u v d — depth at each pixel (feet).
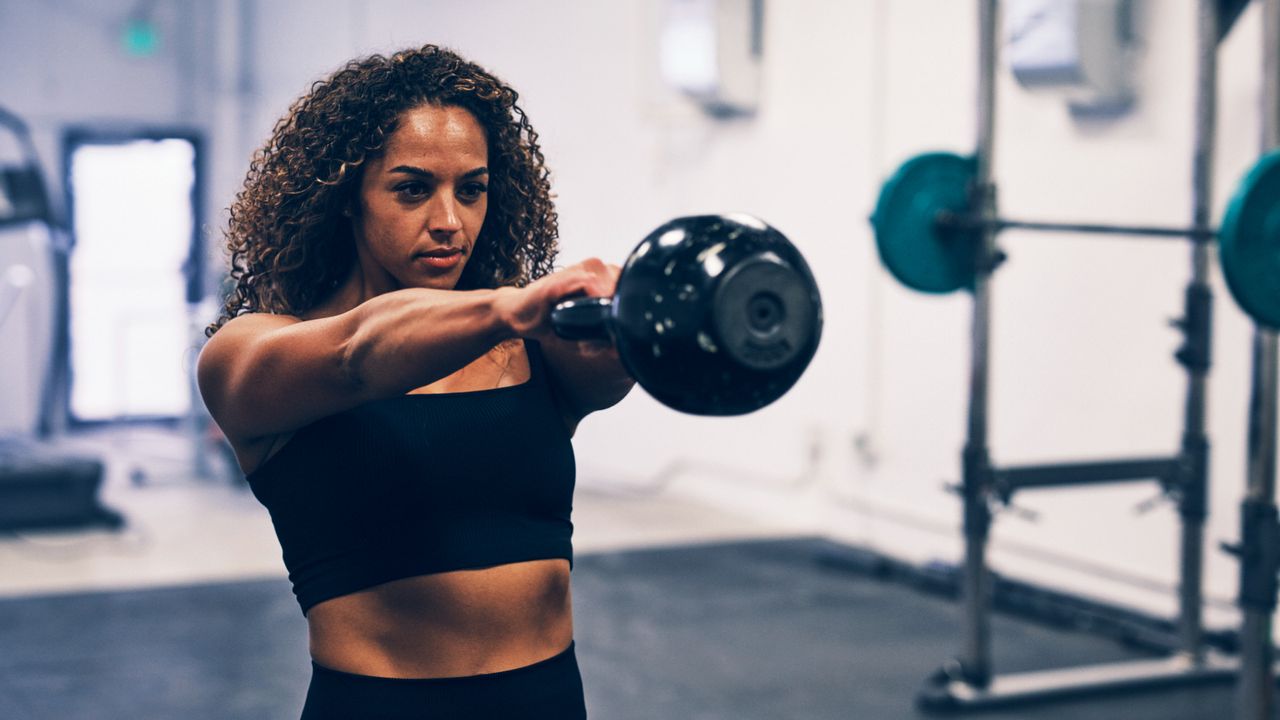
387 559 3.36
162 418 29.78
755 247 2.25
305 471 3.36
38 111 28.37
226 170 29.55
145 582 14.88
